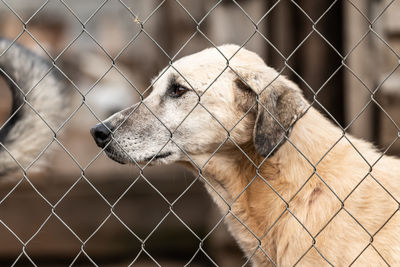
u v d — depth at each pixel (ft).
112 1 37.27
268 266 10.72
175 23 25.41
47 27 34.86
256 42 20.40
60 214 21.09
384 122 17.51
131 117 10.80
